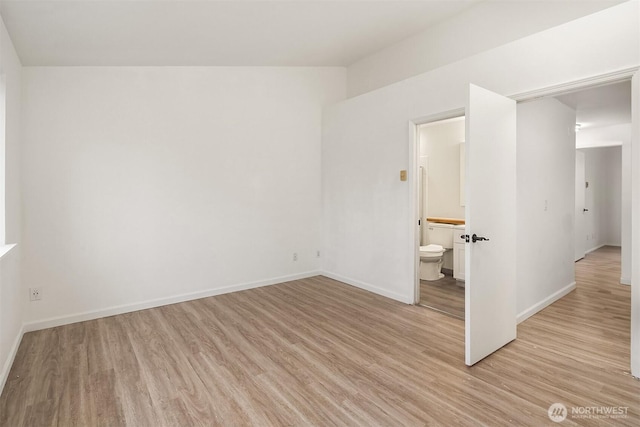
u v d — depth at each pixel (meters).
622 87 3.64
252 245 4.47
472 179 2.45
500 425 1.85
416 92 3.66
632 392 2.15
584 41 2.49
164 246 3.86
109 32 2.81
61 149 3.30
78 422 1.92
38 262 3.21
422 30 3.96
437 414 1.95
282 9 2.95
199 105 4.04
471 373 2.39
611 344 2.84
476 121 2.48
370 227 4.28
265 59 4.18
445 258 5.35
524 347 2.79
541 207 3.62
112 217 3.56
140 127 3.69
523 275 3.34
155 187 3.79
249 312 3.60
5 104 2.53
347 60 4.81
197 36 3.19
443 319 3.39
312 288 4.46
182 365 2.52
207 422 1.90
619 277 5.08
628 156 4.82
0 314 2.24
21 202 3.12
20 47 2.80
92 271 3.47
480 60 3.12
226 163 4.23
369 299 4.01
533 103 3.43
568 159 4.21
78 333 3.10
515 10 3.20
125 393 2.18
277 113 4.59
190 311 3.65
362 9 3.26
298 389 2.21
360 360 2.58
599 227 7.73
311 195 4.94
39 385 2.27
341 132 4.65
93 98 3.45
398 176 3.90
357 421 1.90
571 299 4.04
